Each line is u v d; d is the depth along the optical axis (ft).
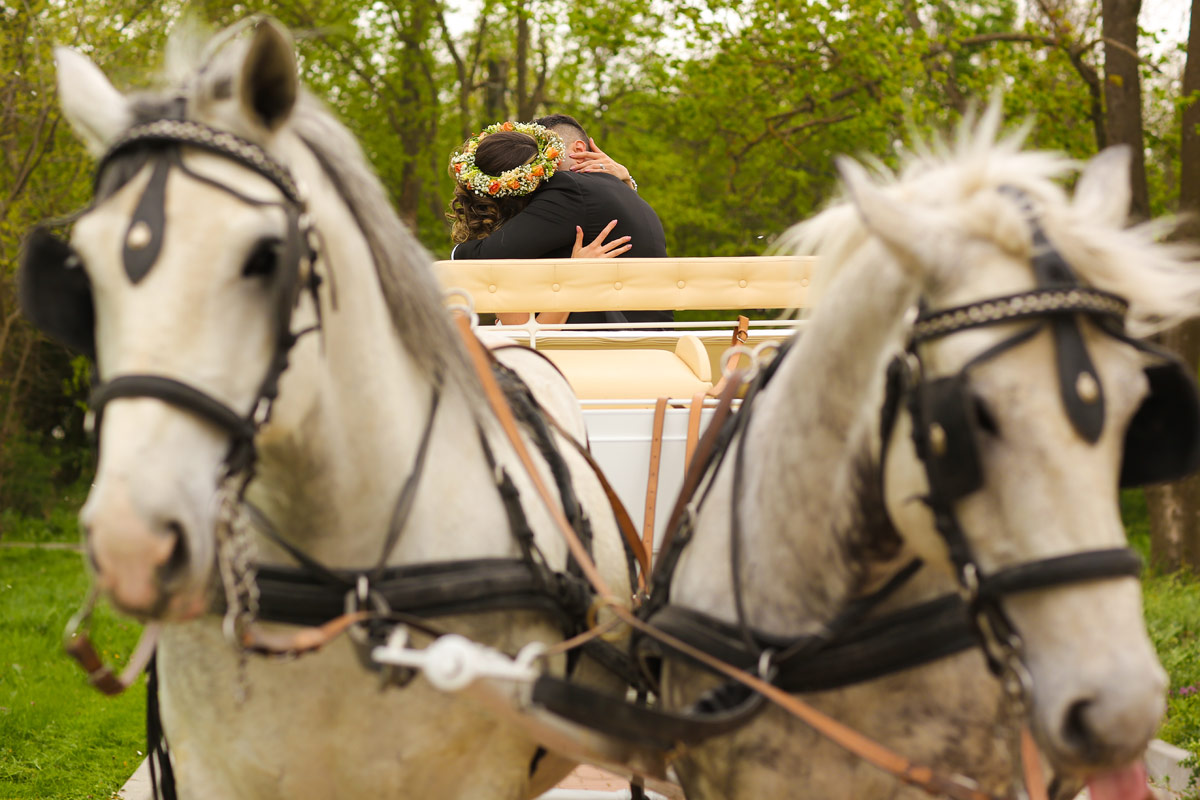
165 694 7.47
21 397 56.34
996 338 5.23
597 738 6.86
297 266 5.67
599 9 46.65
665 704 7.70
